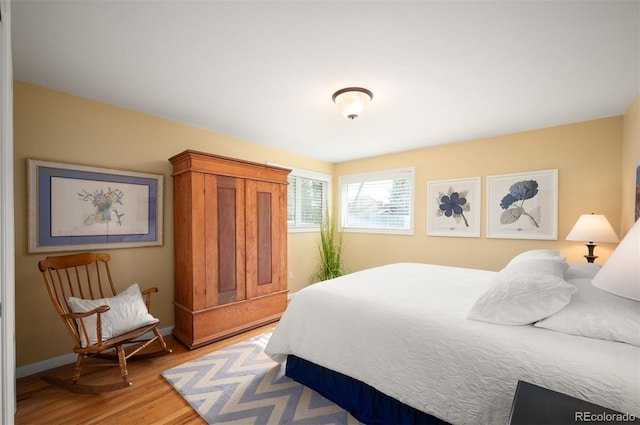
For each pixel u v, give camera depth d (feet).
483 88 7.22
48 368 7.20
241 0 4.37
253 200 10.11
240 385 6.40
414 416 4.75
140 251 8.86
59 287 7.38
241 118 9.41
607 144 9.07
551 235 9.95
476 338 4.22
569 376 3.41
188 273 8.63
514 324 4.41
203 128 10.39
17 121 6.88
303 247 14.58
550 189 9.98
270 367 7.23
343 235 15.93
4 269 3.67
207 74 6.64
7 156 3.76
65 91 7.49
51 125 7.33
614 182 8.95
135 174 8.71
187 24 4.94
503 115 9.03
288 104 8.29
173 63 6.19
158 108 8.59
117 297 7.32
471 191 11.70
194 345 8.32
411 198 13.39
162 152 9.37
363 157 14.97
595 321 3.93
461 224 11.93
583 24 4.83
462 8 4.51
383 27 4.98
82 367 6.93
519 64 6.11
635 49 5.51
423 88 7.23
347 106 7.36
